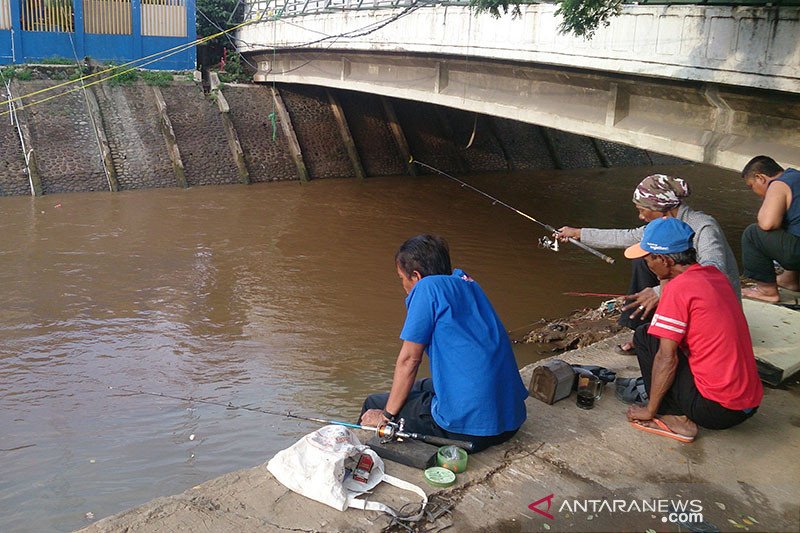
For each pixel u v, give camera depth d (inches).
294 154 742.5
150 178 666.8
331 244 526.6
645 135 343.9
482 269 470.9
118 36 725.3
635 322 192.1
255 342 352.5
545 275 462.0
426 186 748.0
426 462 137.1
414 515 124.6
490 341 139.8
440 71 496.4
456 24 432.5
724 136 308.5
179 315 385.4
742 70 270.1
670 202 173.2
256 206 625.9
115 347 342.3
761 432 159.0
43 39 695.7
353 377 315.3
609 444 151.4
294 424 270.4
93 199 615.2
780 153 282.8
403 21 486.0
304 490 129.0
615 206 698.8
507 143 872.9
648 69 310.8
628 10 316.8
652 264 151.3
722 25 276.5
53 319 373.7
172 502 126.5
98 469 237.1
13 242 496.4
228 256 490.0
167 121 693.3
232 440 257.1
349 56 606.5
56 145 641.0
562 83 399.2
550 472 140.5
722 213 676.7
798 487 138.7
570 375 169.0
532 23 374.0
